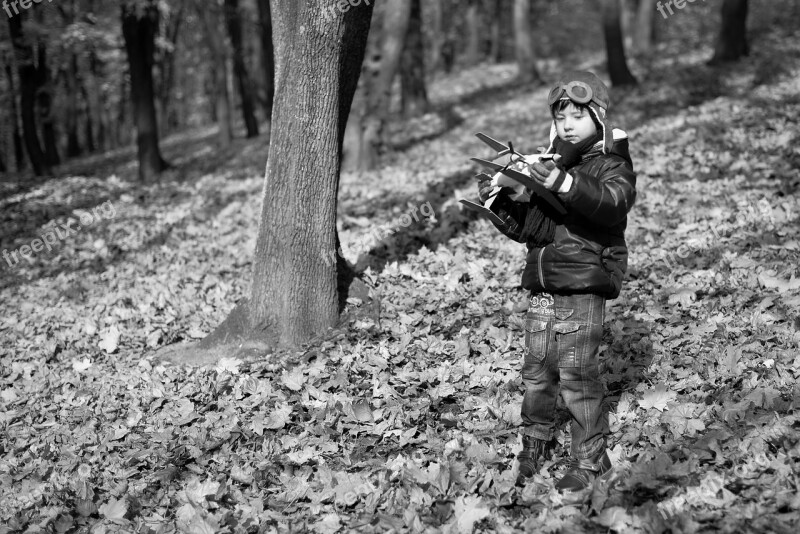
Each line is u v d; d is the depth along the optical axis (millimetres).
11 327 6992
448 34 44844
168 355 5609
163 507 3564
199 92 50125
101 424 4637
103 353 6012
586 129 2930
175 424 4414
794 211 6230
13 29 17781
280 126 5234
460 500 3041
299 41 5070
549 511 2932
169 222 10406
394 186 10438
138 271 8266
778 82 13469
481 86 27188
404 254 6867
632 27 34156
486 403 3969
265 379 4793
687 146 9461
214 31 23000
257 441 4062
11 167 35812
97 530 3369
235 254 8227
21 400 5246
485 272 6098
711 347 4223
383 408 4098
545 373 3125
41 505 3723
